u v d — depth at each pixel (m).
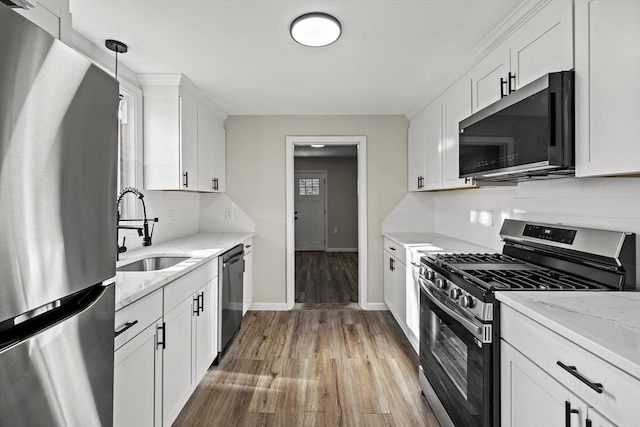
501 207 2.71
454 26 2.10
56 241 0.76
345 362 2.88
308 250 9.06
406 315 3.19
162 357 1.83
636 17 1.18
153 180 2.91
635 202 1.54
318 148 7.21
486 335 1.50
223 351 3.08
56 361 0.76
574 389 1.05
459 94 2.75
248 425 2.09
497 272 1.85
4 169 0.62
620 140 1.24
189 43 2.32
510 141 1.74
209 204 4.27
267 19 2.03
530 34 1.81
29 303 0.69
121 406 1.43
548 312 1.21
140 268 2.50
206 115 3.58
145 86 2.91
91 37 2.23
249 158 4.24
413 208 4.26
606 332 1.02
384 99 3.62
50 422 0.74
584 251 1.69
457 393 1.79
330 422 2.12
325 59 2.60
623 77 1.23
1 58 0.61
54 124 0.75
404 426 2.08
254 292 4.27
